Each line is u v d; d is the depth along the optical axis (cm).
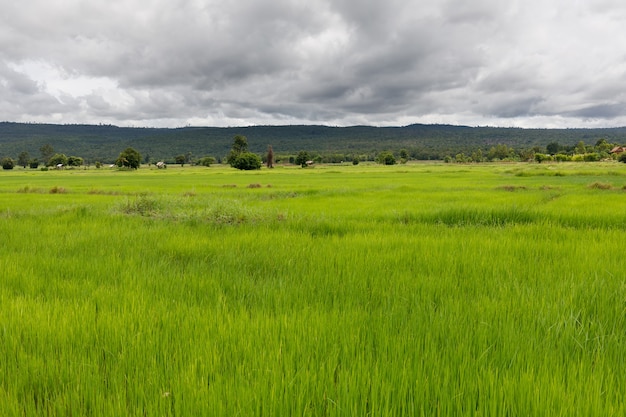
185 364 271
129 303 403
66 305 400
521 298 407
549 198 1989
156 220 1109
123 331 321
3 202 2091
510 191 2570
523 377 242
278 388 235
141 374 259
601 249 666
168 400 228
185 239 781
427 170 8075
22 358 281
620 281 463
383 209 1509
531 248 682
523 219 1162
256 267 585
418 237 811
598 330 331
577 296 413
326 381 244
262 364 264
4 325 332
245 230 917
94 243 760
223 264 584
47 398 243
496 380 239
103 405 229
